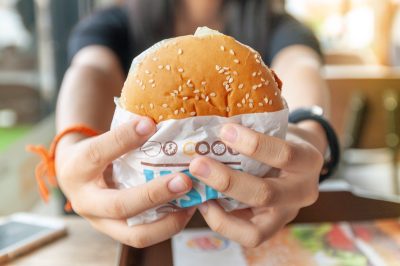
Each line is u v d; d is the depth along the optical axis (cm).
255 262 45
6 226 53
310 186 35
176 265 44
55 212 124
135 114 32
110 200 33
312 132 43
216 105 31
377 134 120
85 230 54
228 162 32
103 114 56
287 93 60
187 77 31
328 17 258
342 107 116
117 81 67
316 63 67
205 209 35
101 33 73
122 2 86
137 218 34
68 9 149
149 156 32
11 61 147
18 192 130
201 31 33
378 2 228
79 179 35
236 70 31
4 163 124
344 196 57
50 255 48
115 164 34
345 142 120
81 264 46
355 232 50
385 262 45
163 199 32
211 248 47
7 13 142
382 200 56
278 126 32
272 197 32
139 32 74
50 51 151
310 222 52
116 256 48
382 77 114
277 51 72
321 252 47
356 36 245
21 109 152
